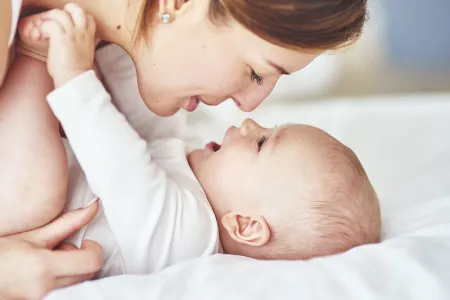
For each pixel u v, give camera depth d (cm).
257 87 111
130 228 105
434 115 208
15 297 96
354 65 338
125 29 107
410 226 126
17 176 98
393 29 354
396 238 108
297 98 311
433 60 354
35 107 102
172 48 106
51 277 97
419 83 345
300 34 97
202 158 131
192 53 105
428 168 168
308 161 123
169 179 112
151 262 109
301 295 90
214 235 116
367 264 97
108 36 110
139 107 133
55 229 101
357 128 199
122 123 103
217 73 106
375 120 205
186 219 111
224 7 99
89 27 101
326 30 98
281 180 122
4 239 99
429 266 95
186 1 105
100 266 102
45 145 101
